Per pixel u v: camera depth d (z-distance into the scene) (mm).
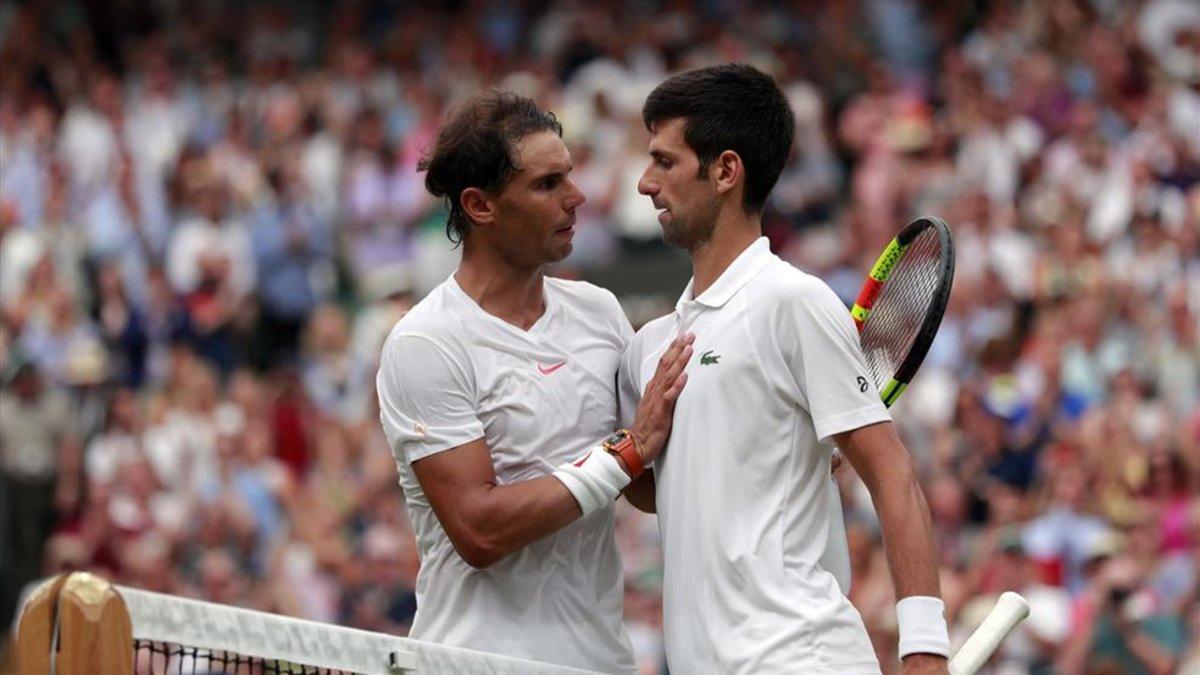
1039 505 46094
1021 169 62250
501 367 20891
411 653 18938
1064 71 66375
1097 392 51281
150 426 57656
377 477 53719
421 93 73625
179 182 71500
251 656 17516
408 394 20578
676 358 20078
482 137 20844
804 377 19406
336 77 76812
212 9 83500
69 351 64375
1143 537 44406
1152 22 67562
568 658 20844
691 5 74938
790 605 19156
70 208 72312
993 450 49094
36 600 15969
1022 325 55469
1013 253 57250
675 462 20000
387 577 49250
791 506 19531
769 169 20281
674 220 20281
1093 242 57750
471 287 21156
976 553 45500
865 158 66062
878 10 72812
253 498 54594
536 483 20125
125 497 54750
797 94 68062
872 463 19156
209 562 50594
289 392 58469
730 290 19984
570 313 21594
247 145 73375
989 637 20578
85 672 15812
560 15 76125
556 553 20922
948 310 55469
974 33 72062
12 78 80312
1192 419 47156
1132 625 42125
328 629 18234
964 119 65062
